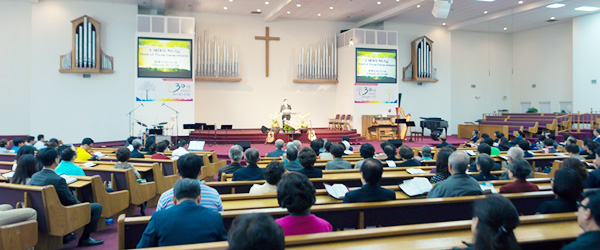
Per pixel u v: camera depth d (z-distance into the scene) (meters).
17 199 4.09
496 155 7.07
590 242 1.75
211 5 16.55
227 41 17.97
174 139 15.57
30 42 15.19
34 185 4.08
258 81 18.45
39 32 15.00
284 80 18.80
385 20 18.91
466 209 3.39
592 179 4.24
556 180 2.82
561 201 2.81
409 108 19.69
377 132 17.33
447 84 20.33
